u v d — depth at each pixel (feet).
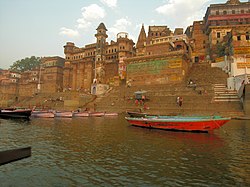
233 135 49.85
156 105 126.31
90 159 29.19
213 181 21.43
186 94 129.39
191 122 53.88
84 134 50.57
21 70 383.24
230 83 122.93
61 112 105.29
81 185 20.30
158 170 24.75
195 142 41.47
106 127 64.39
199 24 212.64
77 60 247.29
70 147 36.42
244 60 134.72
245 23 183.52
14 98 239.91
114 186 20.10
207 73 153.79
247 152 33.42
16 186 20.01
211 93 120.88
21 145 37.60
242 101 102.22
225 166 26.25
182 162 27.94
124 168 25.46
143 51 215.72
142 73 170.30
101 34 224.33
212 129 52.75
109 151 33.78
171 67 155.43
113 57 220.64
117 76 191.62
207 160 28.89
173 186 20.15
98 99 164.76
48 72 257.75
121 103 144.56
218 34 187.42
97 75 209.46
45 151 33.45
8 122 78.54
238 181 21.36
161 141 42.27
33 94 232.94
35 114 104.78
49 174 23.30
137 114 83.15
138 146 37.65
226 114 98.37
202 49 206.80
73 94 176.35
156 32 235.20
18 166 26.00
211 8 193.06
